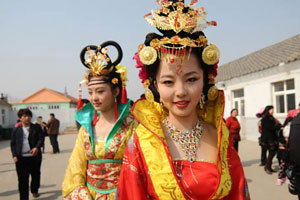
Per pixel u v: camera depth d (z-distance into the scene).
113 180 1.88
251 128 11.62
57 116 23.27
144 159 1.18
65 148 11.55
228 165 1.22
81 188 1.82
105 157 1.90
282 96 10.08
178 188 1.10
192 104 1.18
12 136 4.12
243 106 12.77
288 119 5.41
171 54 1.14
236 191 1.21
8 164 7.95
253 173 5.75
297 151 2.50
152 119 1.26
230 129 6.57
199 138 1.29
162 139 1.18
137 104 1.32
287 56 9.70
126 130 1.96
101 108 1.96
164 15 1.28
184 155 1.24
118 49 1.98
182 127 1.31
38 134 4.37
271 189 4.59
